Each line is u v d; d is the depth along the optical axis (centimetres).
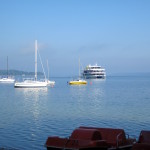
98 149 2189
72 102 6569
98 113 4622
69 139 2241
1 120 3962
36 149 2497
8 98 7806
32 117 4228
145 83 17800
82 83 16912
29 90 11362
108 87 13488
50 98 7719
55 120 3938
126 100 6881
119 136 2342
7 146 2589
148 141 2247
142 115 4353
